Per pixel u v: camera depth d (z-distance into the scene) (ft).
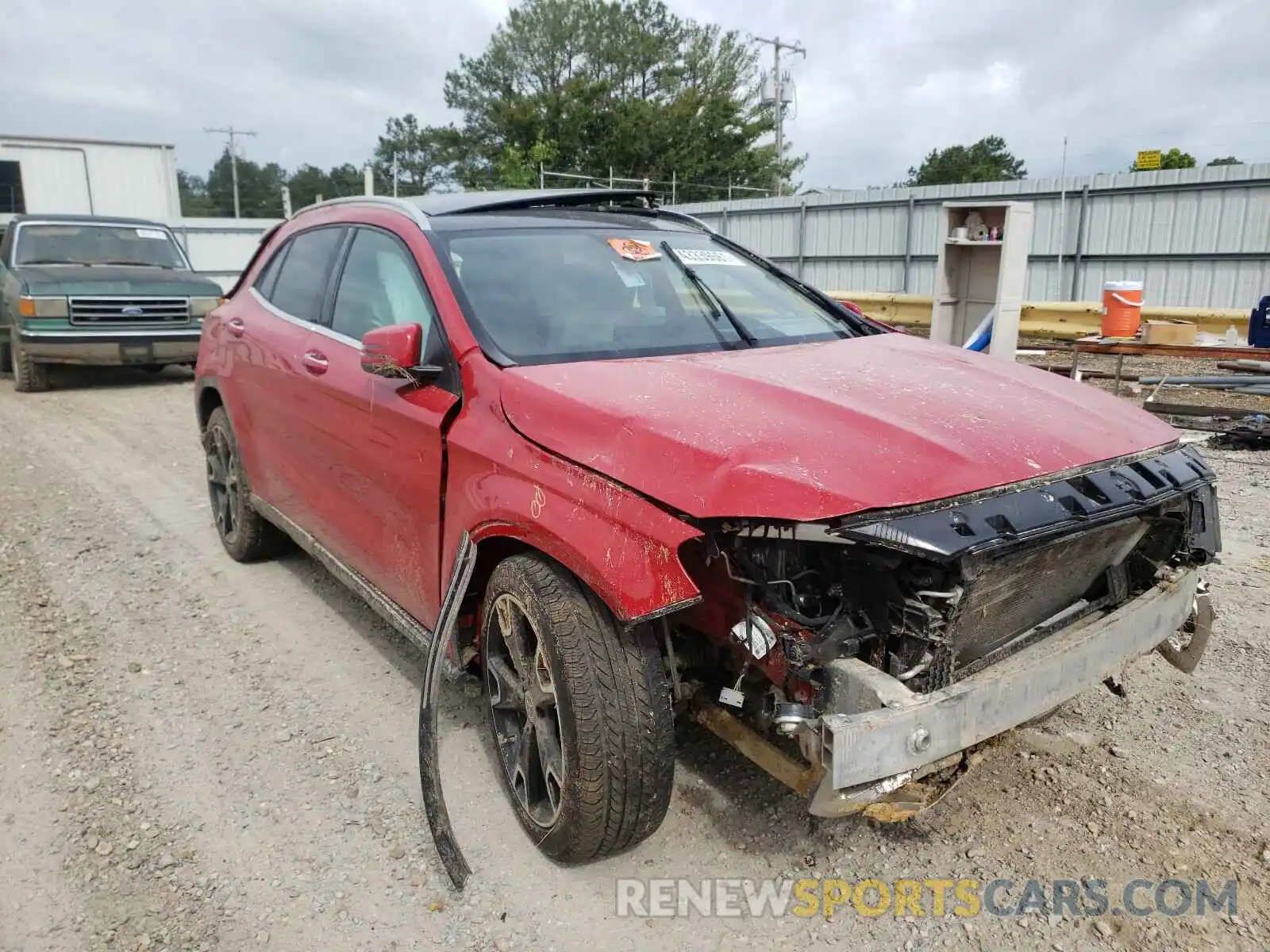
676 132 174.60
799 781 7.98
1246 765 10.37
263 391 14.19
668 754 8.16
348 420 11.54
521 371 9.26
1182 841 9.20
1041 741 10.91
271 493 14.84
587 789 8.10
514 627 8.91
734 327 11.28
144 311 36.65
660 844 9.32
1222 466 22.79
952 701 7.07
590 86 175.22
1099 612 9.15
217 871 9.00
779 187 159.94
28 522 19.62
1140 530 8.84
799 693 7.49
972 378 9.55
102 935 8.21
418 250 10.98
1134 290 28.68
